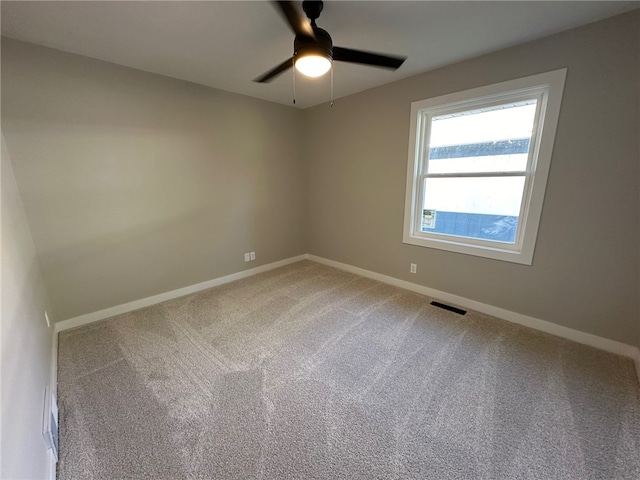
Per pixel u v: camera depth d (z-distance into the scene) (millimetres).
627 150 1820
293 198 4141
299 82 2914
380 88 3053
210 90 3033
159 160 2760
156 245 2857
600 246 1995
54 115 2154
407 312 2684
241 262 3656
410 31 1916
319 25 1831
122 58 2289
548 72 2018
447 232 2900
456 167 2723
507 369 1873
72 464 1267
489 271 2578
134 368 1907
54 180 2209
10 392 904
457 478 1205
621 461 1265
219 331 2367
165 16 1686
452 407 1574
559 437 1384
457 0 1581
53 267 2281
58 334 2318
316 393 1683
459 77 2449
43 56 2064
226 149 3275
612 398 1612
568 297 2180
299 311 2721
